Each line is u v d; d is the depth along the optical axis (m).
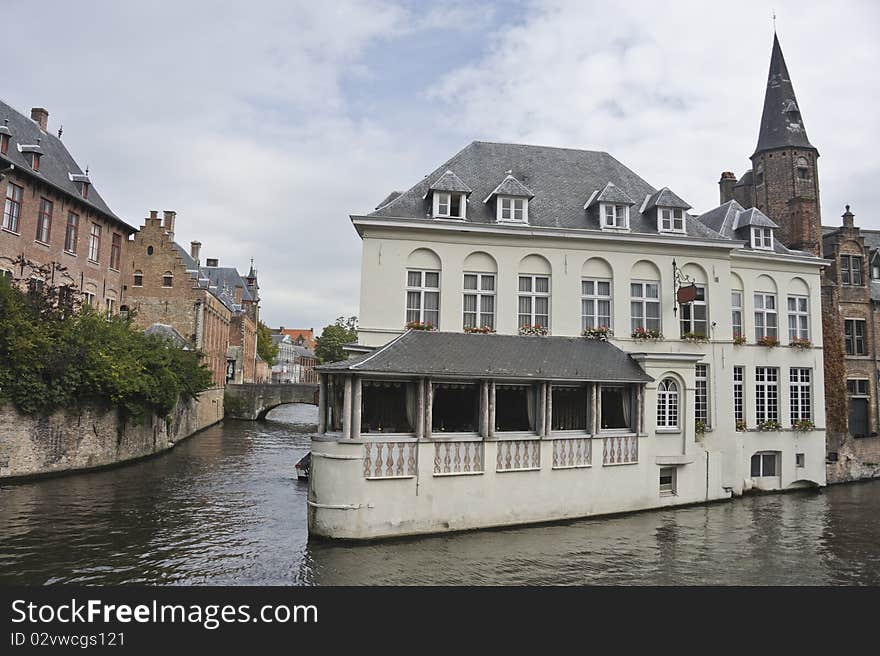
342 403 14.09
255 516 16.22
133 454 25.59
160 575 11.34
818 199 28.11
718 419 19.81
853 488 22.30
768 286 22.11
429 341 15.65
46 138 31.41
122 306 40.22
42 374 20.36
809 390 22.19
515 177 20.36
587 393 16.36
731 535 14.83
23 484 19.61
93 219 33.09
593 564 12.29
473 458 14.50
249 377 73.31
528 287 18.64
